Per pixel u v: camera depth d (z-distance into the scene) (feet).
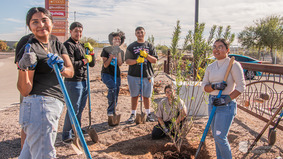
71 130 11.96
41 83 6.98
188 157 11.55
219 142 8.86
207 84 9.59
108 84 14.71
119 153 11.14
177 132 12.36
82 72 11.91
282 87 32.91
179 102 12.17
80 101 12.14
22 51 6.81
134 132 13.70
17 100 23.47
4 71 54.70
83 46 12.59
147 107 15.90
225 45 9.02
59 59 7.02
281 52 83.66
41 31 7.12
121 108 19.22
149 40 15.55
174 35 11.81
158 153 11.89
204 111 17.04
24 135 9.97
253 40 86.38
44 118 6.76
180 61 11.58
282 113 11.64
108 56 14.57
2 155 10.65
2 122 15.31
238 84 8.75
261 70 15.23
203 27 11.14
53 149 6.95
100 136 13.06
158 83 31.22
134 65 14.93
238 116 17.06
